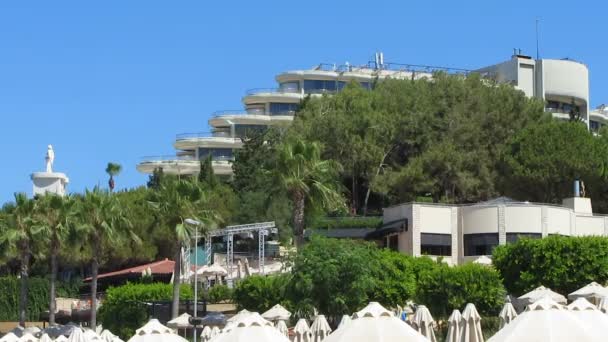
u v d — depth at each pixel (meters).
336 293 47.44
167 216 62.69
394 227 74.94
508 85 103.56
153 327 29.72
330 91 146.25
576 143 87.00
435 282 48.03
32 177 112.00
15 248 72.19
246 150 110.88
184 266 81.50
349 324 21.27
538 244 51.25
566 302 45.50
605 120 156.75
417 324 38.66
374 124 95.31
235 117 146.50
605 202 89.12
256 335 22.30
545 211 71.88
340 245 48.97
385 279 49.50
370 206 100.94
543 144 87.69
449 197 90.12
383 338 20.48
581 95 147.00
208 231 65.81
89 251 77.00
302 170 61.56
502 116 96.06
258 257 89.31
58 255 78.19
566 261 50.31
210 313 55.06
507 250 52.69
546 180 86.75
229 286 75.12
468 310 32.19
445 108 96.69
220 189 101.06
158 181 111.81
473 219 73.31
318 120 96.38
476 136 94.06
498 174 91.50
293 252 50.78
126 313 65.38
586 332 19.22
